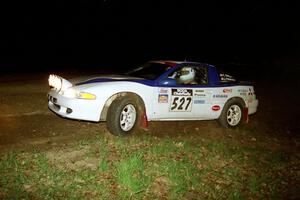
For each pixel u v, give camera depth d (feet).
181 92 25.48
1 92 34.58
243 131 29.09
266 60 85.97
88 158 19.26
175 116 25.61
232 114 29.27
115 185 16.85
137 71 26.61
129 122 23.40
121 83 23.12
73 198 15.12
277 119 36.94
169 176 18.42
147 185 17.16
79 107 21.97
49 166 17.70
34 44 101.40
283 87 63.26
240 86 29.40
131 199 15.93
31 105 29.84
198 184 18.13
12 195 14.83
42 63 74.69
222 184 18.86
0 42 97.19
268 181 19.98
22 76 50.24
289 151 25.77
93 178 17.07
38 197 14.98
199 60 91.30
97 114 22.34
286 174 21.47
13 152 18.79
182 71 26.20
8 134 21.90
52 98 23.61
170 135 25.61
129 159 19.38
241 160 22.30
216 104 27.68
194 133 26.94
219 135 27.27
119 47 112.47
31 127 23.82
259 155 23.68
